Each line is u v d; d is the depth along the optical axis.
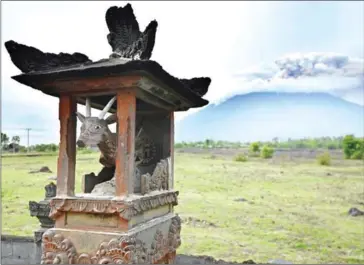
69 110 3.64
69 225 3.48
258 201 6.93
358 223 6.26
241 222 6.75
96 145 3.69
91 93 3.60
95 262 3.27
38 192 7.14
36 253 5.48
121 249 3.18
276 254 6.42
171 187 4.65
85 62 3.63
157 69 3.25
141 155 4.59
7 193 7.19
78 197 3.47
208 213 6.97
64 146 3.61
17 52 3.38
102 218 3.38
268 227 6.62
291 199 6.80
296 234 6.49
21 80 3.45
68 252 3.36
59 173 3.59
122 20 3.93
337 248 6.26
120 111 3.43
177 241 4.49
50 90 3.65
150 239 3.73
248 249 6.57
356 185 6.55
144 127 4.88
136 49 3.64
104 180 4.20
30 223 7.07
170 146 4.71
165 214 4.40
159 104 4.26
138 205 3.45
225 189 7.12
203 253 6.68
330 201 6.59
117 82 3.38
